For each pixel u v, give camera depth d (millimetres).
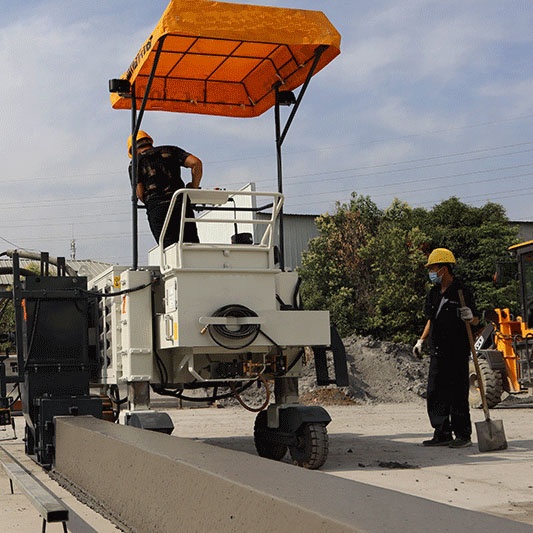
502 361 13742
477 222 37969
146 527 3307
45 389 7062
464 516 1781
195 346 6410
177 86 8492
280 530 2084
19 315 7156
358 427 10953
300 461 6715
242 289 6621
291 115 7875
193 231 7871
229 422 12414
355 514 1849
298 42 6828
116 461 3904
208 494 2645
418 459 7148
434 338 8117
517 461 6883
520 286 13914
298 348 7121
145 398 6902
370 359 20500
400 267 32656
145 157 7797
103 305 7867
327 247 35531
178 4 6422
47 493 3613
